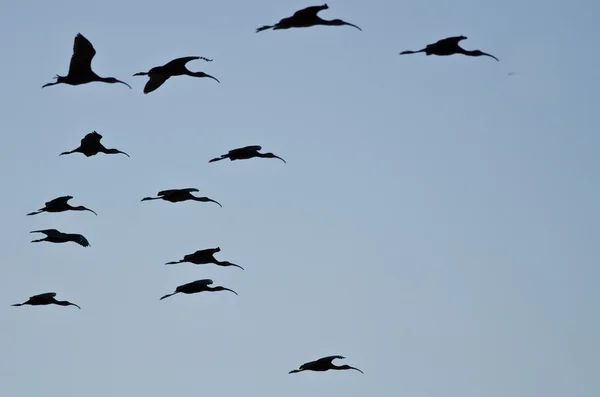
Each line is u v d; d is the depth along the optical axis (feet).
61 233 199.11
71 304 194.90
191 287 191.21
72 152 190.39
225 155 184.24
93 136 188.55
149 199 192.34
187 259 187.21
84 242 201.05
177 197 193.26
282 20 151.84
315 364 180.86
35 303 191.72
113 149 192.13
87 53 164.96
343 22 152.35
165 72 169.17
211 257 188.14
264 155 185.26
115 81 167.94
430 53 161.27
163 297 191.21
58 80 166.81
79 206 198.29
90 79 167.32
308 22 151.74
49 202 195.11
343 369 183.52
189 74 170.50
